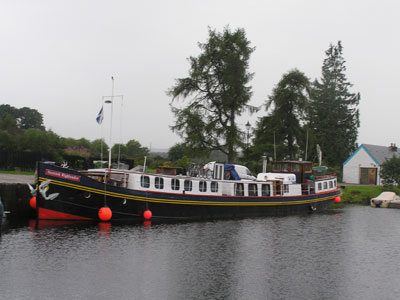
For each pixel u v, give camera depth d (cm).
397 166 4994
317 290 1426
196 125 4356
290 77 5306
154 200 2448
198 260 1711
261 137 5550
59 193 2181
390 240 2305
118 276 1466
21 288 1313
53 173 2158
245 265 1678
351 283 1516
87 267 1543
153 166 5800
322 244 2136
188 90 4541
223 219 2755
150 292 1333
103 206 2292
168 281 1442
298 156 5669
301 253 1919
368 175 6119
